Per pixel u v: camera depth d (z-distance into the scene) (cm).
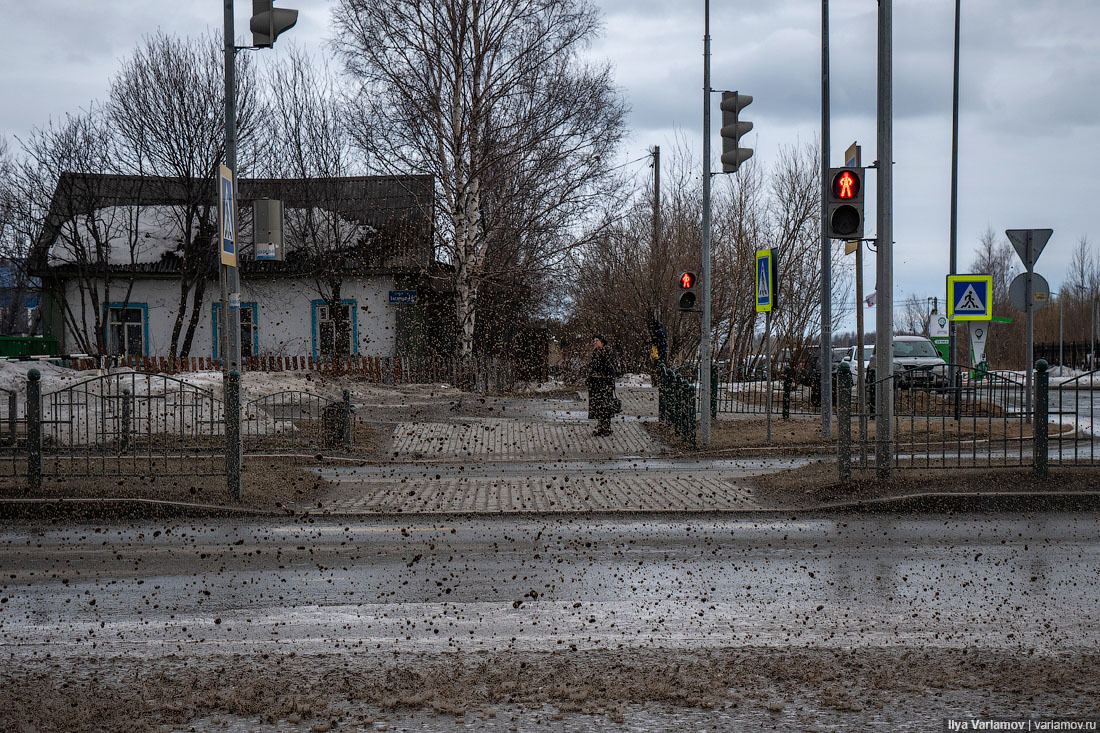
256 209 1190
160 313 3562
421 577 718
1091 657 510
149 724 418
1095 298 6309
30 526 930
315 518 977
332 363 3045
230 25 1072
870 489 1051
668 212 3634
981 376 1312
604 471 1335
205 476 1139
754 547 825
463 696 453
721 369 2341
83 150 3266
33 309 4850
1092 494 1000
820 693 455
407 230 3238
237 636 565
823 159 1622
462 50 2844
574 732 410
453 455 1531
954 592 664
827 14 1568
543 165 2836
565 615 612
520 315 3141
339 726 418
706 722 420
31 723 418
